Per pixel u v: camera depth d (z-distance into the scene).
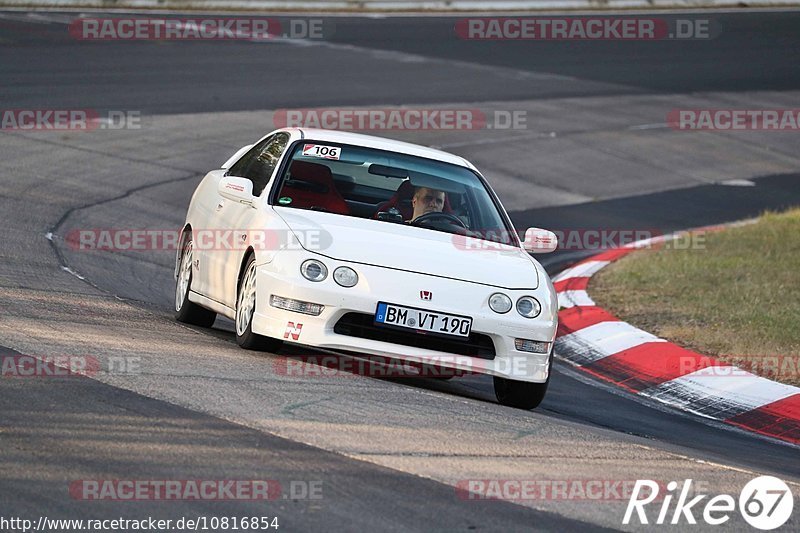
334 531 15.60
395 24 117.12
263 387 22.70
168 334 27.84
